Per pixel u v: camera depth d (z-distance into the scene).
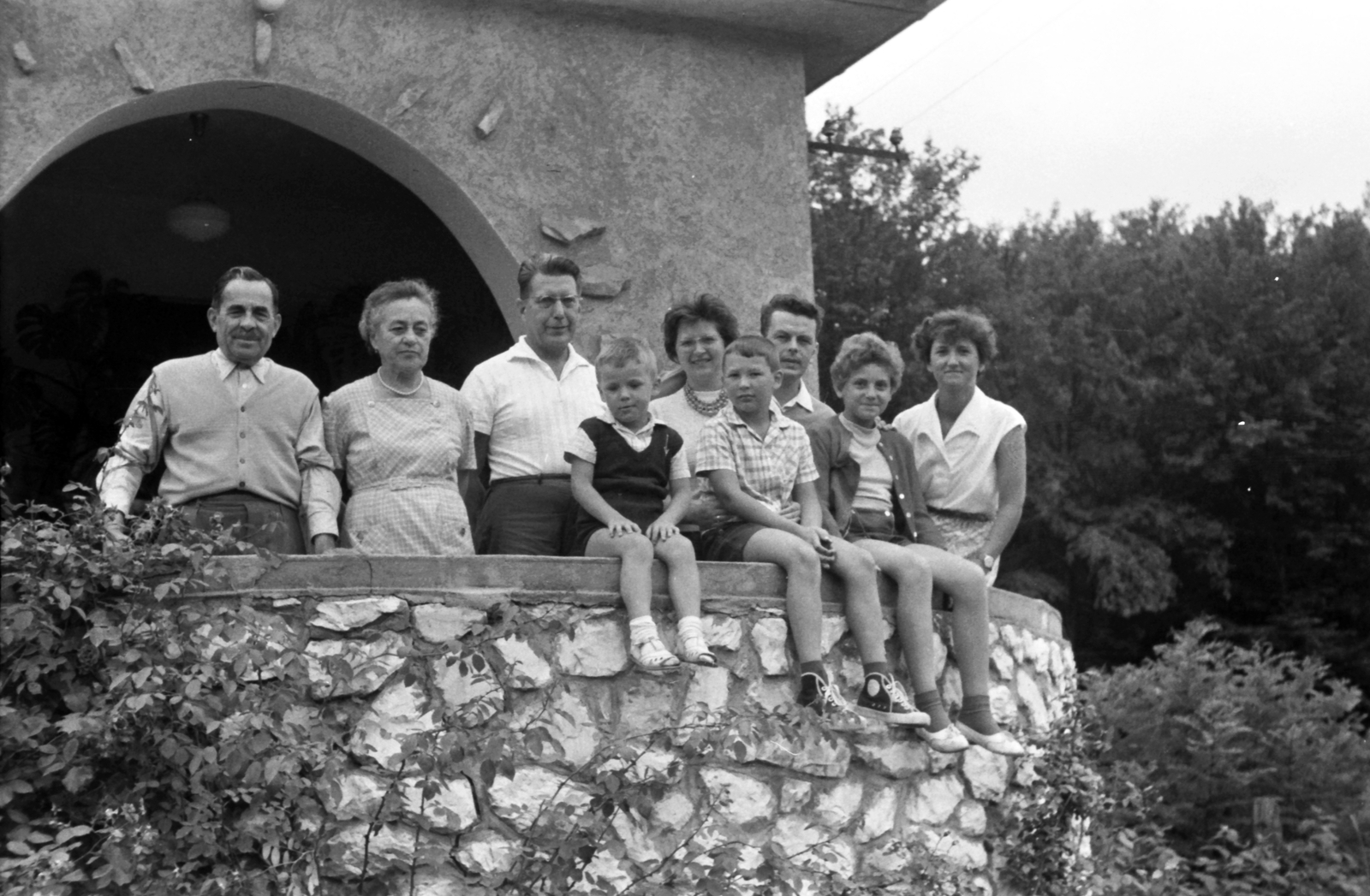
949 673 6.24
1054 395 24.19
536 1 8.01
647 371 5.85
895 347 6.49
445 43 7.88
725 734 5.32
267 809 5.05
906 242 24.06
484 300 10.98
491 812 5.36
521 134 7.98
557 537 6.04
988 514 6.85
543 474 6.11
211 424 5.59
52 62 7.15
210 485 5.55
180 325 10.90
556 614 5.50
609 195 8.09
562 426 6.16
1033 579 23.48
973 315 6.86
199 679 4.97
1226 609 24.61
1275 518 24.48
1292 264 25.17
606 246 8.05
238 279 5.65
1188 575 24.55
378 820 5.10
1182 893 8.00
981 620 6.20
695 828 5.60
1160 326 24.91
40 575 5.16
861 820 5.92
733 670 5.74
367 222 11.18
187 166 10.45
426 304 5.89
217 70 7.43
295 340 10.91
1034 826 6.46
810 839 5.79
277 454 5.67
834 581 5.98
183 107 7.59
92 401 10.70
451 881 5.28
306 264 11.06
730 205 8.29
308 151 10.25
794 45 8.55
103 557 5.16
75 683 5.12
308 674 5.21
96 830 4.93
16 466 10.47
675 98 8.26
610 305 8.01
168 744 4.93
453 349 10.91
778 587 5.86
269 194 10.95
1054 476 23.84
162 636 5.09
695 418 6.26
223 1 7.45
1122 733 12.20
